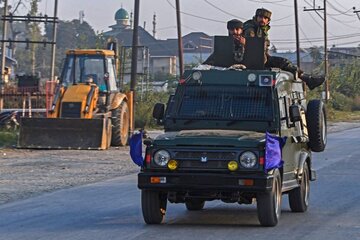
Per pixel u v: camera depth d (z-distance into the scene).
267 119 29.05
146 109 112.00
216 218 30.42
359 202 35.25
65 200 36.12
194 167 26.45
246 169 26.14
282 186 28.66
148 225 28.50
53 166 52.84
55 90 77.44
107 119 68.25
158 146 26.83
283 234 26.39
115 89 73.44
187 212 32.28
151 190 27.11
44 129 66.19
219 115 29.52
